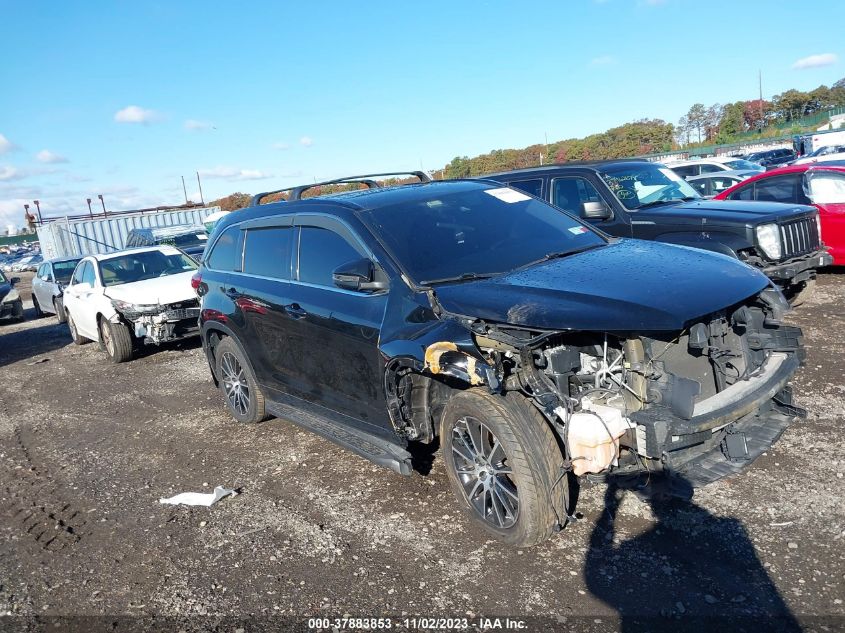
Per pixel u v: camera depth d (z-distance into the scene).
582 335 3.61
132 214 27.97
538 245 4.49
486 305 3.61
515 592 3.31
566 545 3.63
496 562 3.57
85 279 11.29
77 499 5.12
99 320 10.23
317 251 4.82
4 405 8.45
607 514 3.86
